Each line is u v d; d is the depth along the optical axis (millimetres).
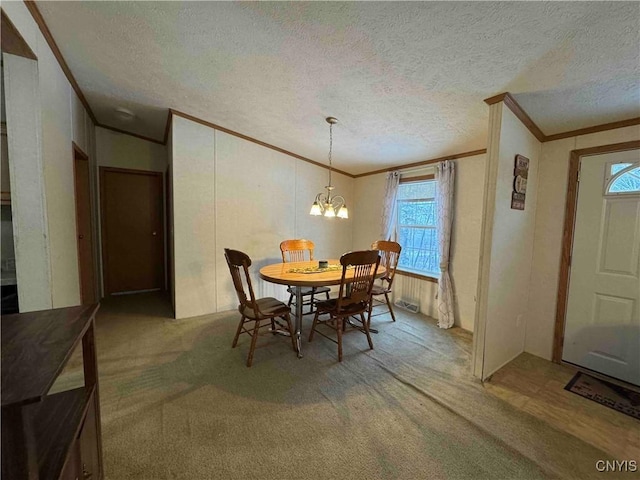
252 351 2424
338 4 1446
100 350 2641
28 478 725
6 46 1696
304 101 2623
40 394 673
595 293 2375
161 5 1669
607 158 2285
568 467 1460
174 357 2531
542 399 2020
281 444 1575
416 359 2574
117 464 1422
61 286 2316
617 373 2275
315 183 4512
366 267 2613
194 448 1533
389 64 1886
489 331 2256
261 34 1794
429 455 1520
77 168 3482
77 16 1831
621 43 1392
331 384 2166
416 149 3424
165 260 4816
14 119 1810
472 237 3223
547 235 2633
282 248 3650
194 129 3398
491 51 1604
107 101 3178
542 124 2393
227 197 3693
